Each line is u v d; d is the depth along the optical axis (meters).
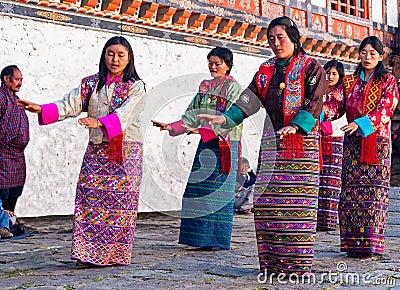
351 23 15.02
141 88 4.68
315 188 4.12
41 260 5.18
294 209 4.08
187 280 4.15
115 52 4.61
